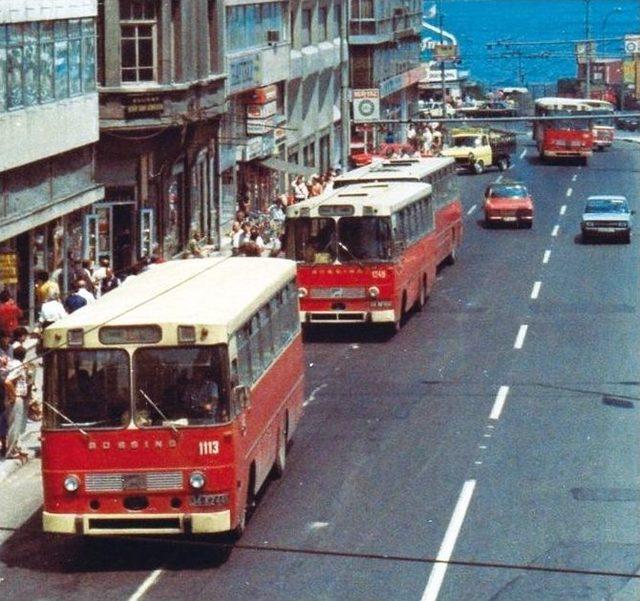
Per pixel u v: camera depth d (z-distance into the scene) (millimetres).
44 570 24953
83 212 52875
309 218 45344
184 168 64375
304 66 92312
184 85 59531
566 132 108562
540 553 25141
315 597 23125
